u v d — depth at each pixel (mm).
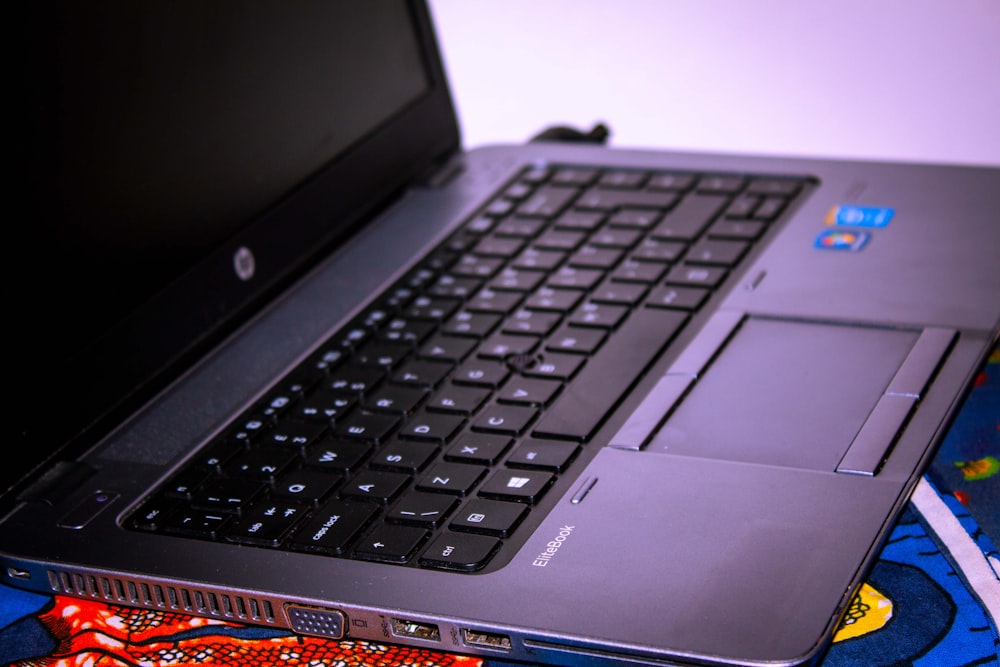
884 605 601
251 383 786
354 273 913
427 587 586
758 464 644
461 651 569
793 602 538
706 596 548
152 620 645
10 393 691
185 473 704
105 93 768
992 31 1360
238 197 864
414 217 990
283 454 706
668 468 651
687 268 856
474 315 832
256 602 604
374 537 628
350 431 721
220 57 860
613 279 855
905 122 1403
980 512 672
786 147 1445
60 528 671
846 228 873
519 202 990
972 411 766
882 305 776
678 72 1454
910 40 1383
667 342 774
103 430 750
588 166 1033
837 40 1406
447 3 1505
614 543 595
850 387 702
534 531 617
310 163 934
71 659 620
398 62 1049
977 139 1393
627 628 537
